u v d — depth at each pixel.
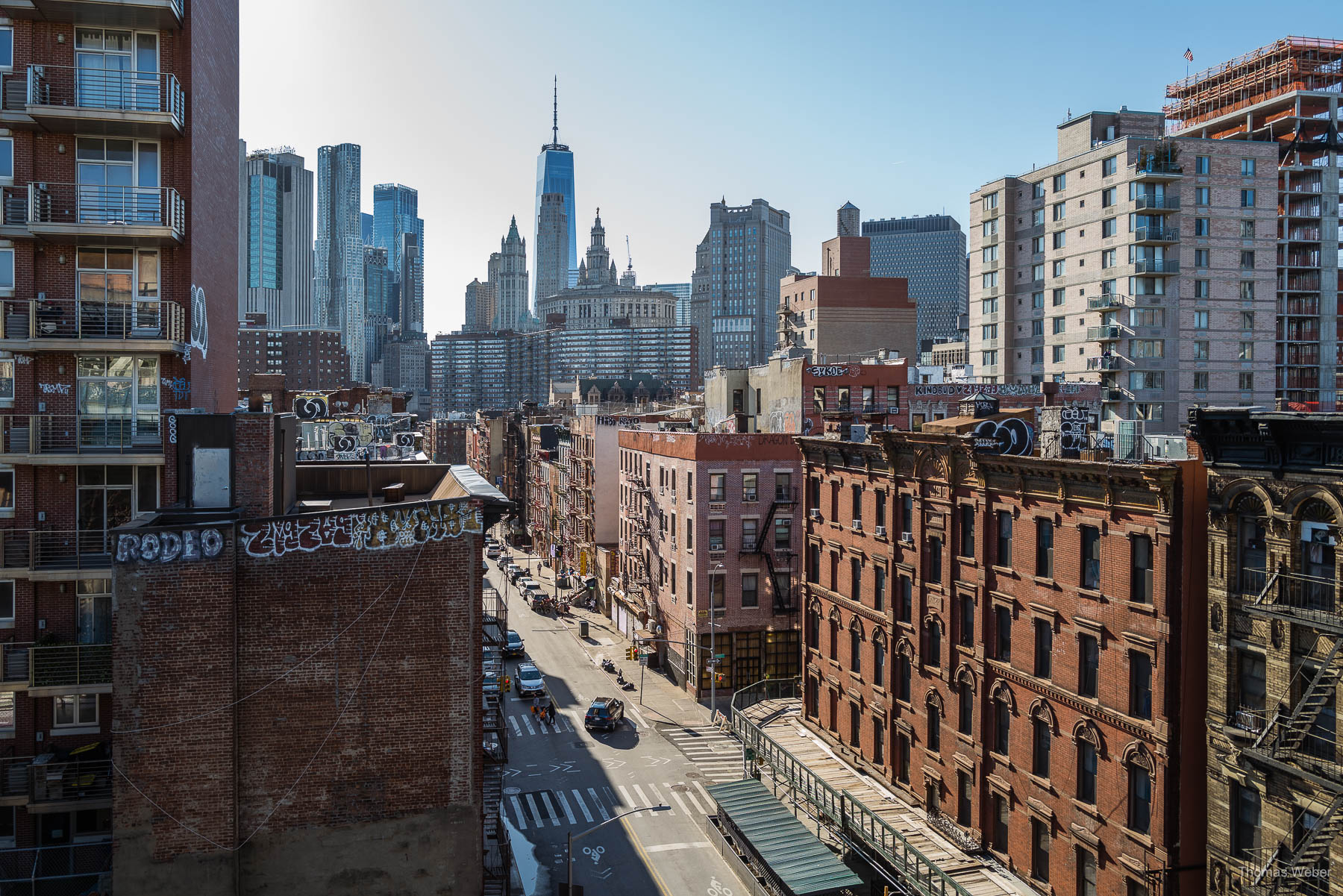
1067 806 31.38
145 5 28.12
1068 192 88.50
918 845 36.31
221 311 35.72
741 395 87.06
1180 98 103.69
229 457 24.08
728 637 67.00
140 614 21.14
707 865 41.69
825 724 49.56
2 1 27.91
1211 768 26.39
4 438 28.75
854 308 109.44
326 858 22.27
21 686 27.28
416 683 22.77
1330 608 23.36
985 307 98.19
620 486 92.81
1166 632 27.33
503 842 31.58
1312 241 93.56
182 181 30.25
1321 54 92.94
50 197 29.11
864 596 45.28
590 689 70.19
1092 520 30.36
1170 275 81.00
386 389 133.50
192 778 21.33
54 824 27.48
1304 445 23.97
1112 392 81.38
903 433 40.81
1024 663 33.81
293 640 22.16
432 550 22.91
